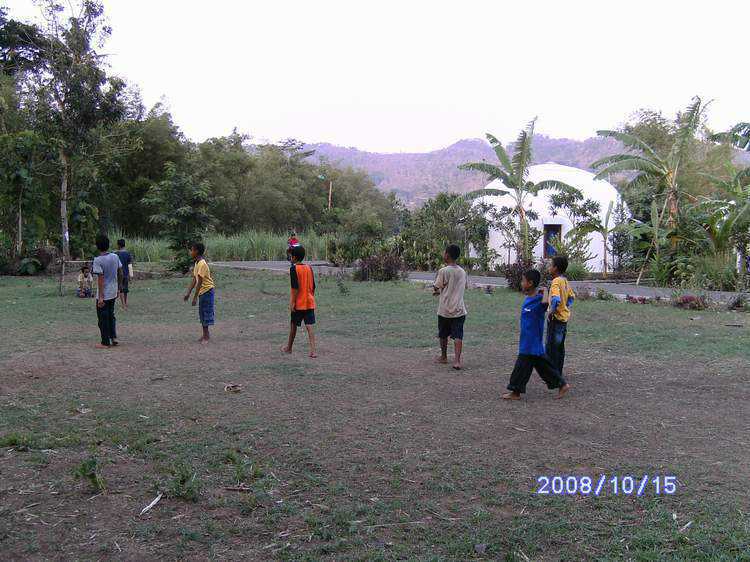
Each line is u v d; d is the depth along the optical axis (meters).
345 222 51.84
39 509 3.89
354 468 4.64
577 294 15.93
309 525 3.77
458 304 8.10
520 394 6.73
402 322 12.13
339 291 17.34
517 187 23.38
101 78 21.95
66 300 15.83
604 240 24.44
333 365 8.26
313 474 4.53
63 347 9.42
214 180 45.16
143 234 41.41
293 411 6.07
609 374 7.79
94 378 7.37
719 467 4.69
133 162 39.38
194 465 4.66
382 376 7.64
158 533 3.63
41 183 24.48
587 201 23.75
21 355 8.70
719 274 17.88
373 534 3.66
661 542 3.55
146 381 7.25
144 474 4.48
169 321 12.58
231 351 9.21
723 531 3.66
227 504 4.02
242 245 34.22
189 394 6.68
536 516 3.89
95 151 23.69
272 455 4.91
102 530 3.65
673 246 20.12
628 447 5.14
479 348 9.62
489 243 27.77
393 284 19.59
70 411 5.96
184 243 22.70
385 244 28.41
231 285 19.22
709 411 6.18
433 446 5.12
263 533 3.66
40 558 3.33
